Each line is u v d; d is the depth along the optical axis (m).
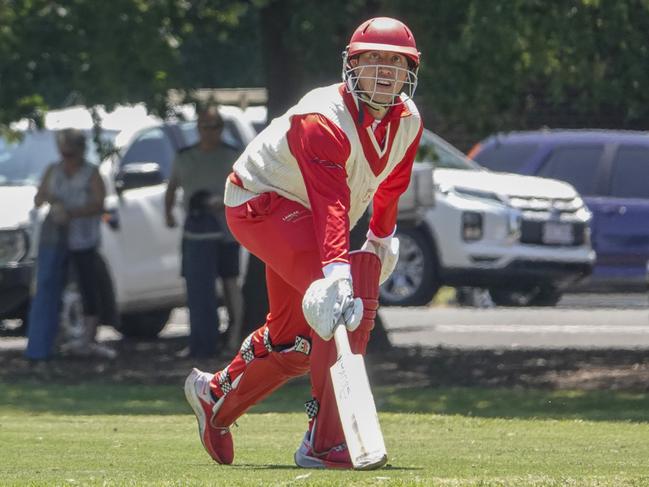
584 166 68.69
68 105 59.72
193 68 70.62
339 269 18.98
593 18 39.50
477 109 43.41
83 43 43.34
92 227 47.22
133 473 20.00
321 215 19.44
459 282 60.81
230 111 54.78
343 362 18.33
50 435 28.34
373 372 43.78
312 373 19.88
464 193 60.69
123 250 51.00
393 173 21.05
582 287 68.56
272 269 20.62
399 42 19.78
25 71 44.41
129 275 51.12
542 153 69.38
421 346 50.31
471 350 49.00
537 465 21.41
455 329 57.12
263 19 46.62
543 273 60.19
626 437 28.22
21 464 22.16
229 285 48.19
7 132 48.53
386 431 30.02
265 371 21.27
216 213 47.06
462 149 75.00
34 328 46.88
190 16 47.09
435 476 18.34
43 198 46.62
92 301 47.84
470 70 41.81
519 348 49.72
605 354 47.25
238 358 21.56
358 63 19.88
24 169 52.44
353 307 18.62
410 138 20.62
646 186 67.94
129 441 26.92
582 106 42.84
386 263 21.89
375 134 20.09
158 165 52.69
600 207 67.62
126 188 50.28
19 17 43.72
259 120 55.00
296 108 20.11
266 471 19.78
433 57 41.97
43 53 44.12
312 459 20.22
